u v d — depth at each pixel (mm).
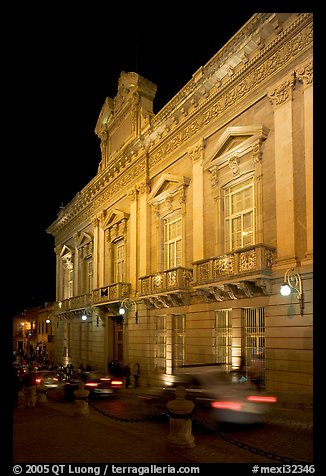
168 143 21578
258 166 15414
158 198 21781
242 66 16359
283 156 14211
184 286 18641
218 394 9750
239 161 16438
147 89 25266
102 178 29031
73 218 36375
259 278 13969
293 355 12992
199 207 18578
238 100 16625
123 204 26344
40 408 15039
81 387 12961
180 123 20203
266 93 15258
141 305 22703
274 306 13906
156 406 11273
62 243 40156
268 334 14008
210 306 17234
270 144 15062
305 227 13359
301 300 12883
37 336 58500
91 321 30484
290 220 13695
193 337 18172
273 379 13578
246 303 15250
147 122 23641
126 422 10953
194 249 18641
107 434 9617
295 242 13500
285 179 14039
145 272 22641
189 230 19484
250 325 15359
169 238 21516
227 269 15492
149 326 21984
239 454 7660
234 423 9219
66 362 35594
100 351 28359
